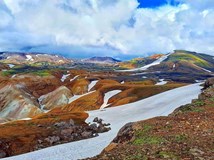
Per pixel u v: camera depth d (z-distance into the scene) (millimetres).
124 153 15336
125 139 20359
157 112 61094
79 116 66875
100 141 41812
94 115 68000
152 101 74188
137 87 93750
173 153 14609
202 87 77250
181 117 22516
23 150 42500
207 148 15289
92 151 34906
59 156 34281
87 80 131625
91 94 93625
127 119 60562
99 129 52562
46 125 56625
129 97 85688
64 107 89625
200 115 22688
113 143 20906
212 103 26922
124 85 101688
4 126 56906
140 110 67562
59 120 61594
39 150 40781
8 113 94188
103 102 90188
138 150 15539
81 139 46406
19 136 47031
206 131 18422
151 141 17141
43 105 110188
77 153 34781
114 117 64250
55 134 48844
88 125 57062
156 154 14586
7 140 44406
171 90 84125
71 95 116062
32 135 47688
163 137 17656
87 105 87500
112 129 53125
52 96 112688
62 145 42219
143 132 19484
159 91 87062
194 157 13953
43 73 142250
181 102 63000
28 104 96312
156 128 19969
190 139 16922
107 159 14641
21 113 93625
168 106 63906
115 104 83000
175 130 19109
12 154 41531
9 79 111688
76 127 53250
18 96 99688
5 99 99438
